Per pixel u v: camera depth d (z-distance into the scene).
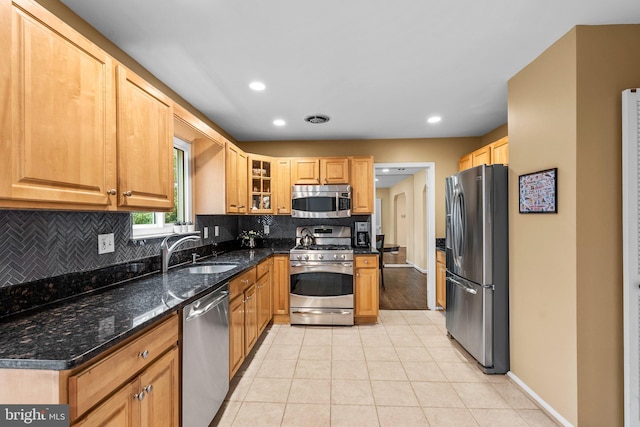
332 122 3.41
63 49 1.09
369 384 2.27
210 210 2.96
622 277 1.71
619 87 1.72
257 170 3.78
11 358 0.85
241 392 2.17
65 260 1.51
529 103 2.14
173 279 1.99
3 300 1.21
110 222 1.82
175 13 1.57
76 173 1.15
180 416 1.47
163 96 1.76
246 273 2.51
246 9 1.55
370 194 3.90
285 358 2.69
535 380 2.07
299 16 1.61
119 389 1.05
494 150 3.06
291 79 2.36
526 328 2.18
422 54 2.01
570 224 1.77
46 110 1.03
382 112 3.10
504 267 2.41
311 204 3.81
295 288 3.53
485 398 2.10
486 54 2.01
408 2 1.52
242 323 2.39
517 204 2.28
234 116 3.21
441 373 2.43
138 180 1.52
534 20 1.67
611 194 1.72
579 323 1.72
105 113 1.30
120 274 1.87
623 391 1.71
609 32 1.72
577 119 1.73
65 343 0.96
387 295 4.82
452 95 2.68
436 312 3.98
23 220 1.30
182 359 1.48
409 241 8.03
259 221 4.25
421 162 4.06
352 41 1.85
